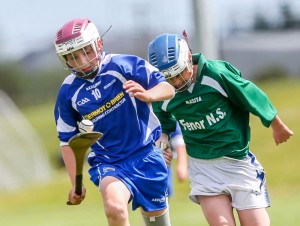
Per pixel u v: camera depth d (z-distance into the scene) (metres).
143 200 19.64
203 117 20.39
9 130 80.94
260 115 20.12
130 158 19.59
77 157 18.22
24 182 78.12
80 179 18.66
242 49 175.12
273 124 20.53
